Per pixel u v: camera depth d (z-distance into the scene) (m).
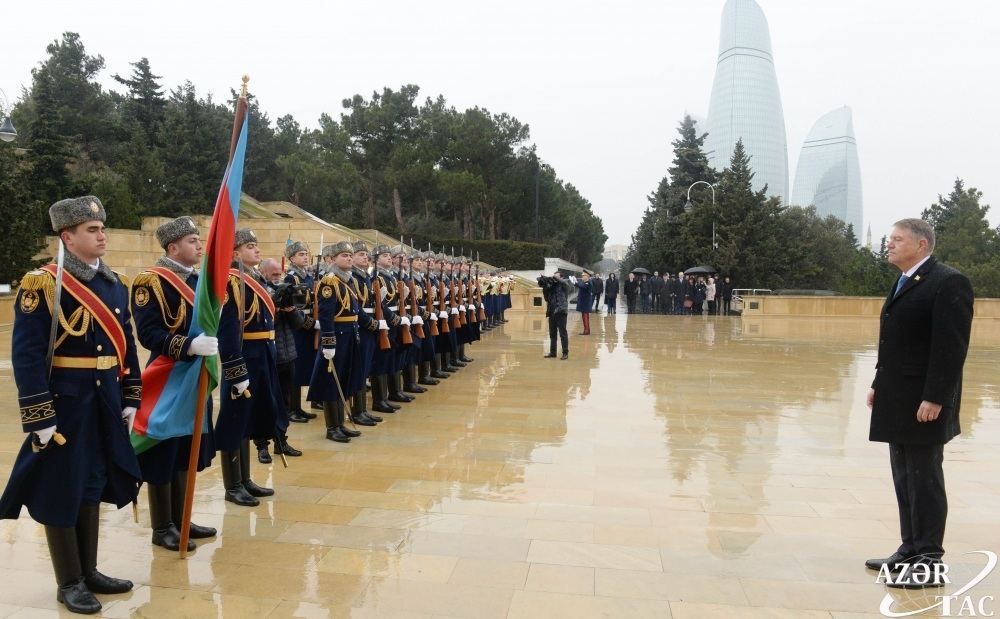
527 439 7.20
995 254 48.53
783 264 40.94
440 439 7.15
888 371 4.17
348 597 3.76
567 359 13.59
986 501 5.50
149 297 4.30
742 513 5.12
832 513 5.14
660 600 3.77
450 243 42.97
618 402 9.25
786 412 8.74
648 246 55.50
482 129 44.50
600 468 6.20
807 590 3.92
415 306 9.34
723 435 7.50
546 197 52.06
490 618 3.55
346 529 4.71
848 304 26.69
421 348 10.09
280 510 5.06
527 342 16.75
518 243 43.31
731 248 39.56
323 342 6.82
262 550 4.36
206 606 3.66
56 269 3.61
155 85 40.88
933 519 4.03
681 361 13.55
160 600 3.72
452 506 5.17
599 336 18.75
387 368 8.41
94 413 3.70
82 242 3.69
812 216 56.25
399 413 8.40
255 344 5.37
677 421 8.15
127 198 27.66
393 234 44.03
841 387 10.66
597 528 4.78
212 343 4.13
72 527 3.59
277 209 40.31
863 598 3.84
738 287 40.62
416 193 46.22
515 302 28.31
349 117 44.97
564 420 8.12
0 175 19.78
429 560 4.23
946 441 4.02
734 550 4.45
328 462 6.29
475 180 42.06
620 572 4.10
